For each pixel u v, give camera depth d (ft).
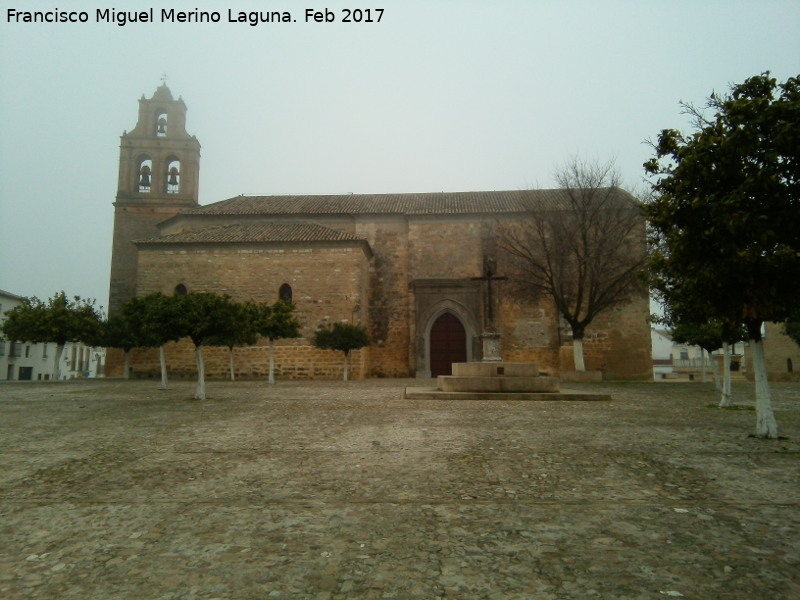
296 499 15.61
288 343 89.15
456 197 112.37
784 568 10.82
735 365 121.49
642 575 10.54
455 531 12.97
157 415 35.35
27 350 149.89
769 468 19.13
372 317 100.22
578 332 81.15
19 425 30.83
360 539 12.49
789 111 22.57
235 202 111.96
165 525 13.46
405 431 27.68
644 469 19.01
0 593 9.84
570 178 84.64
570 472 18.60
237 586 10.14
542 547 11.96
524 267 88.43
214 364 89.76
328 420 32.22
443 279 97.04
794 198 23.18
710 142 24.35
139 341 85.76
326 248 90.63
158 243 92.22
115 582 10.32
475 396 46.68
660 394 54.60
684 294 27.04
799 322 52.47
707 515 14.06
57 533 12.93
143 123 115.03
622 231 82.58
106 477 18.20
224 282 91.15
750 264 23.12
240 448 23.08
